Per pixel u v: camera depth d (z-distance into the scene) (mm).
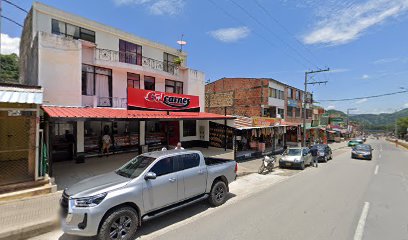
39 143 8320
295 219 6426
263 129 20578
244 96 29375
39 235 5555
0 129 10969
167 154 6473
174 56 20531
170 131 18875
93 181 5707
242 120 18516
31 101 7551
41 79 11586
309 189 9898
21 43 18047
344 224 6109
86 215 4668
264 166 13656
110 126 15422
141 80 17297
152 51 18656
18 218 5934
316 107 49219
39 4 13070
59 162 12781
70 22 14203
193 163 6918
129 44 17094
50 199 7320
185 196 6473
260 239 5223
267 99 28016
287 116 34156
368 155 21953
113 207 5035
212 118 15039
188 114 15828
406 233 5605
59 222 5145
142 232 5609
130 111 13078
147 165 5969
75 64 12656
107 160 13445
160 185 5848
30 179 8148
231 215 6707
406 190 9852
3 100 7223
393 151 34438
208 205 7578
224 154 17578
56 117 8367
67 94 12336
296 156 15781
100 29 15359
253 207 7441
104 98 15016
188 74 20094
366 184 11000
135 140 16562
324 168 16359
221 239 5223
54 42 12016
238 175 12570
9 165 10117
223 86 30969
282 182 11375
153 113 13656
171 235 5441
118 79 15906
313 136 39094
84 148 13562
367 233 5590
